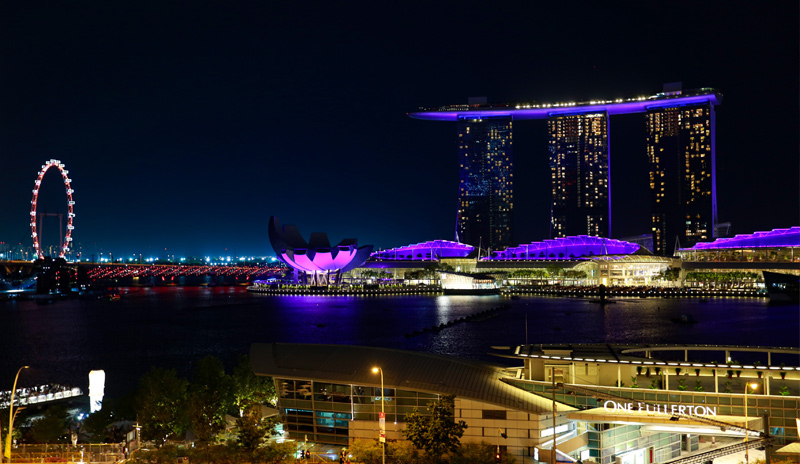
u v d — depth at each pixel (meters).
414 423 58.44
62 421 69.69
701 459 56.56
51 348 166.25
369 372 67.06
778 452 54.53
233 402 74.94
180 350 159.50
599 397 60.56
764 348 65.56
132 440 68.69
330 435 67.81
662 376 62.72
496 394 62.44
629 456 62.41
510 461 57.81
